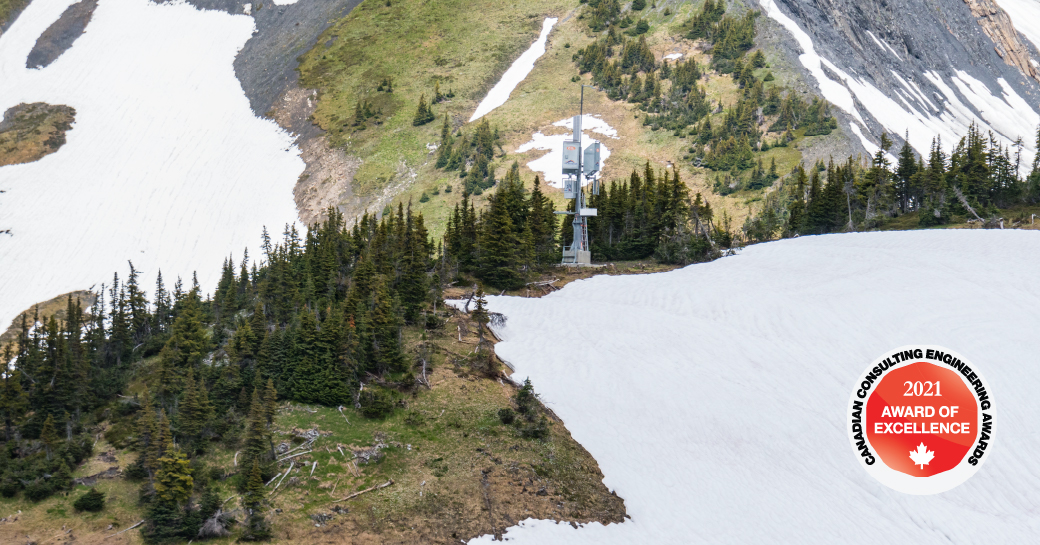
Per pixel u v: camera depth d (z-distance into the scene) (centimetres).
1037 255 6544
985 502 4138
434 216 14325
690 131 16062
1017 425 4588
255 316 5144
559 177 15088
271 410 4209
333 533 3478
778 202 12812
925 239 7588
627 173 15062
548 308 6359
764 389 4956
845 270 6788
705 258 8356
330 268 6900
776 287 6544
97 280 13888
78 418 4722
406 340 5388
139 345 6356
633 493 4016
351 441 4134
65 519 3528
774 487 4119
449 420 4444
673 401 4766
